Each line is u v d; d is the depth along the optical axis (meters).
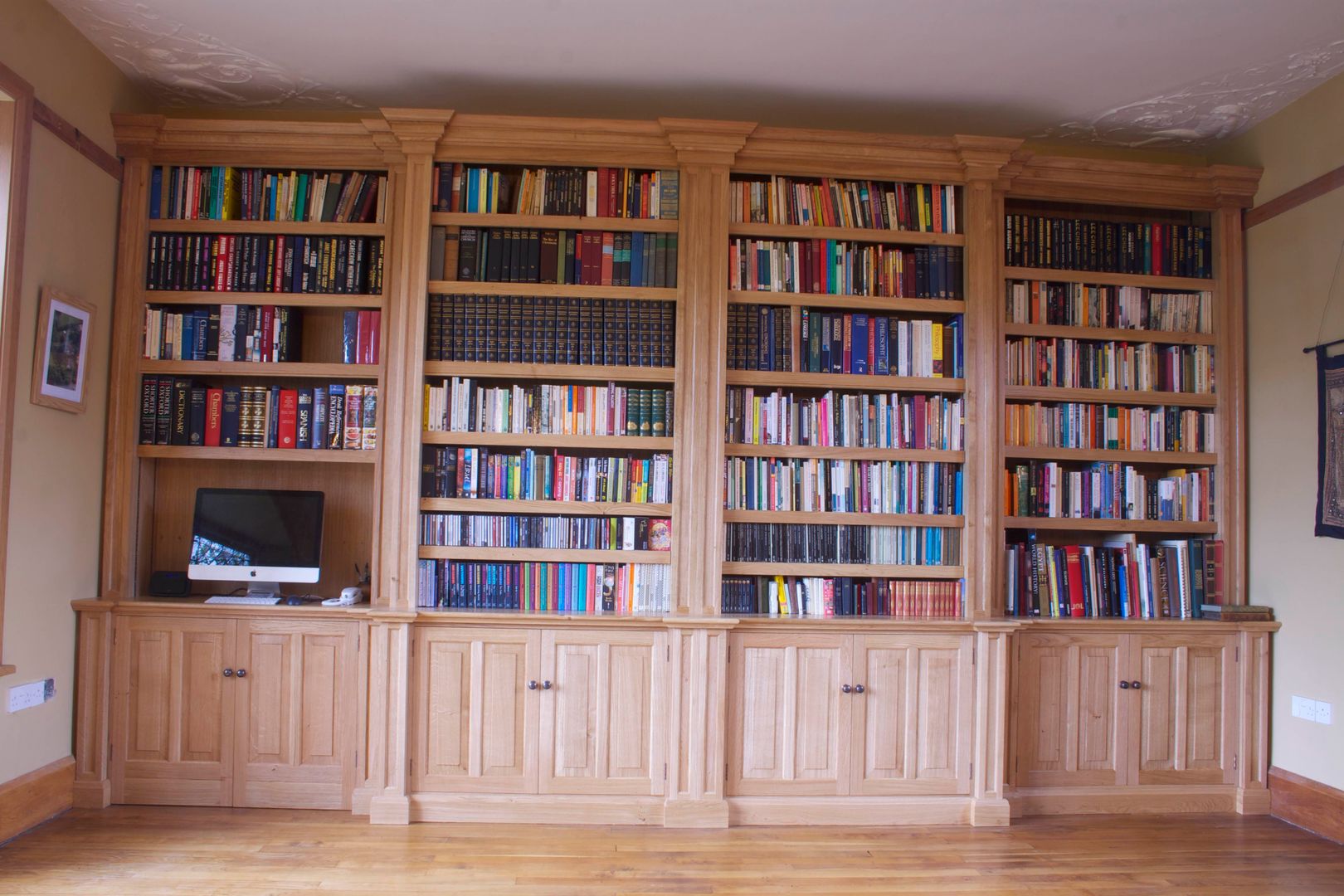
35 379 3.21
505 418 3.70
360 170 3.87
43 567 3.32
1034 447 3.89
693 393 3.66
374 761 3.52
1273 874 3.15
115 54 3.58
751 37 3.34
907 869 3.14
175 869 2.98
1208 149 4.32
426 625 3.57
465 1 3.14
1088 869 3.17
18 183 3.05
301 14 3.25
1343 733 3.48
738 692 3.58
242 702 3.59
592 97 3.88
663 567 3.69
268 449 3.72
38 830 3.26
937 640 3.65
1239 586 3.94
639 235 3.75
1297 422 3.74
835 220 3.83
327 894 2.83
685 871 3.08
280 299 3.73
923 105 3.88
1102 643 3.79
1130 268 4.03
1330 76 3.60
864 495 3.77
